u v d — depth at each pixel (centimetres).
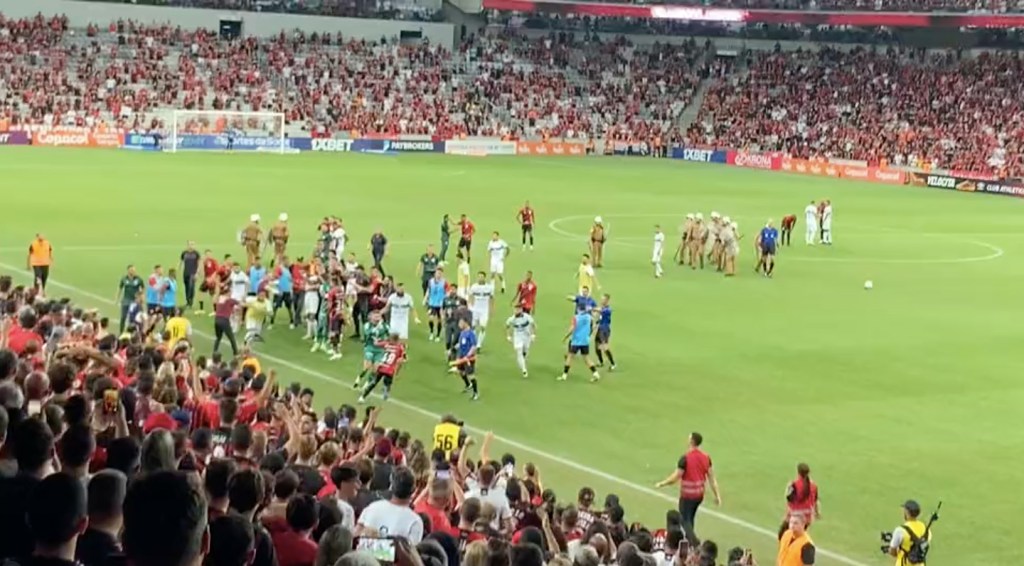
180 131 9262
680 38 12681
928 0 11631
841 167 10094
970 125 10525
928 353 3706
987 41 11775
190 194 6669
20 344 2066
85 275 4247
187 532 525
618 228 6281
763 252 5081
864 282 5025
